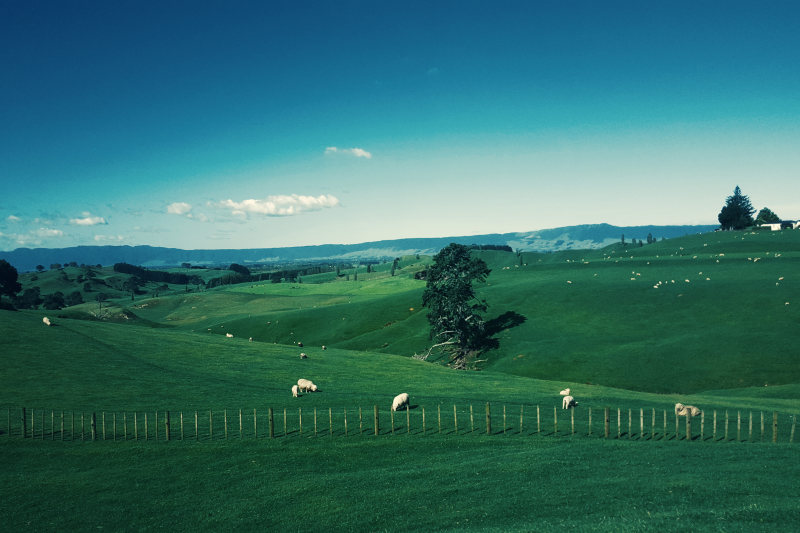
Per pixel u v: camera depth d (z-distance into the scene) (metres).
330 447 35.81
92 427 38.78
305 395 55.06
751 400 55.69
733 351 82.31
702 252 184.75
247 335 154.88
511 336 109.75
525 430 39.25
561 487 24.95
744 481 23.72
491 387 63.00
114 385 56.84
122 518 25.98
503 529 19.92
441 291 108.88
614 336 100.19
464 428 40.12
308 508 25.50
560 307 120.94
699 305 106.69
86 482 31.05
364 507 24.97
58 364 63.53
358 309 157.88
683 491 22.77
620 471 26.86
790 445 31.28
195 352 78.00
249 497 27.73
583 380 83.38
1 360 62.75
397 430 39.62
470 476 28.16
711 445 32.09
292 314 166.12
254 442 37.34
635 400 53.22
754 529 17.44
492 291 141.38
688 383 76.56
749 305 101.00
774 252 150.38
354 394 56.38
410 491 26.50
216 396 53.97
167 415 38.56
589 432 38.31
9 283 167.00
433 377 70.62
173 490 29.47
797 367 74.50
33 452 36.28
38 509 27.44
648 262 156.12
